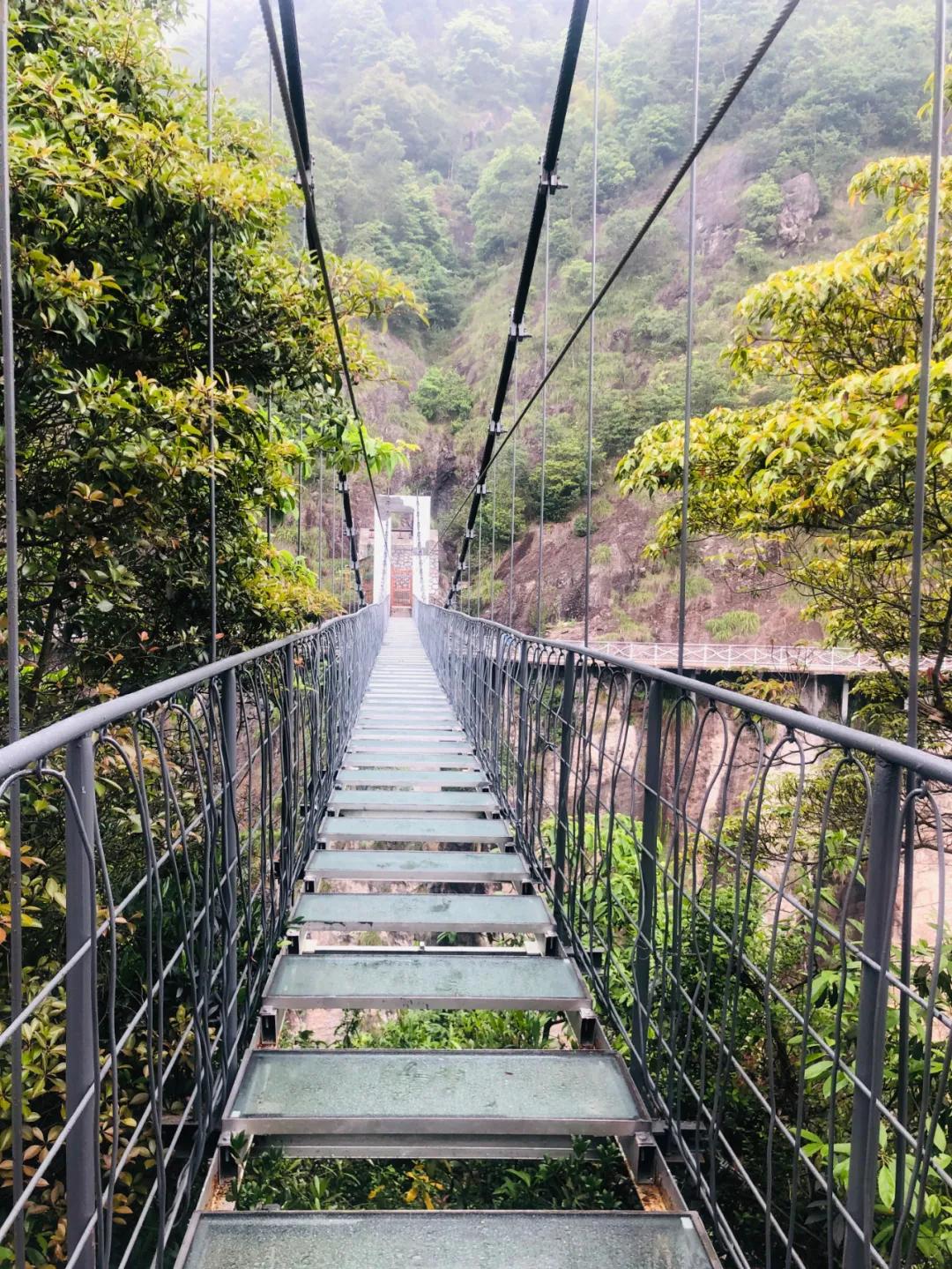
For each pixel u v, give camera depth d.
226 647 3.24
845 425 3.24
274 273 3.01
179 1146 1.43
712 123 2.09
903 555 3.63
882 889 0.82
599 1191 1.37
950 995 2.16
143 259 2.39
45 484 2.29
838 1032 0.86
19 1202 0.75
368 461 4.05
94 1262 0.85
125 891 2.36
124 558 2.55
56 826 2.18
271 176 2.78
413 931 2.14
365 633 7.23
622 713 1.69
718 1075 1.15
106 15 2.41
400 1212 1.15
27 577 2.29
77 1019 0.83
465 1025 2.91
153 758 2.27
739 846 1.13
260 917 1.86
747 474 4.04
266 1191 1.33
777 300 3.73
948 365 2.80
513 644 3.28
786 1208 2.39
